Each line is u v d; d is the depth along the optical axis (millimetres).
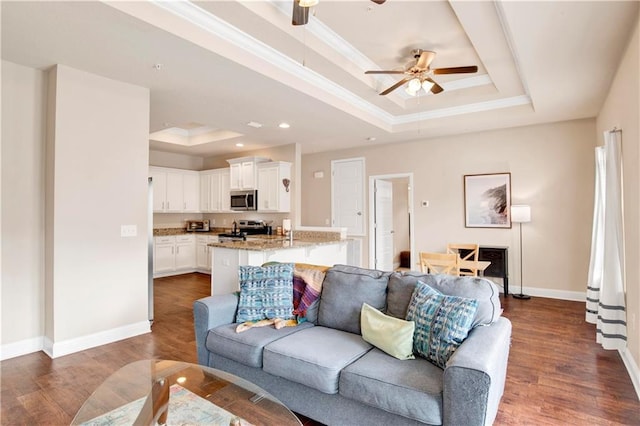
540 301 5051
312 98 4000
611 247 3193
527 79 3668
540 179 5344
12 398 2465
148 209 4039
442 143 6133
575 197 5117
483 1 2543
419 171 6363
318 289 2770
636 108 2623
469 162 5887
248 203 6785
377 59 3916
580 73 3502
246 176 6906
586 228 5051
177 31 2633
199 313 2611
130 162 3617
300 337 2350
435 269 4094
